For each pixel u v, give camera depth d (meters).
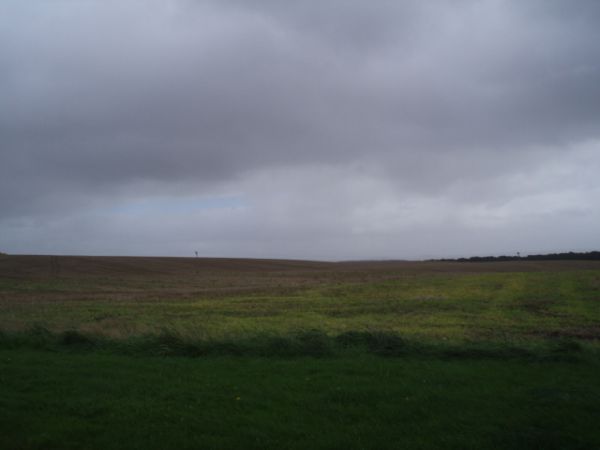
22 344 13.28
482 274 63.38
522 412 7.29
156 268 77.50
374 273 70.75
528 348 11.84
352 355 11.58
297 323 23.12
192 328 18.64
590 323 22.58
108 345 12.97
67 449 6.12
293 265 94.00
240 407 7.61
